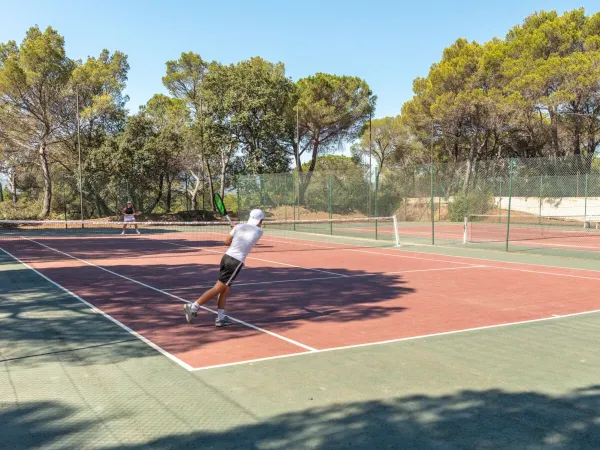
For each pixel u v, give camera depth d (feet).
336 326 22.08
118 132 121.49
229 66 122.62
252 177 97.25
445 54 128.77
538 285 32.73
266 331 21.22
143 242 70.69
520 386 14.67
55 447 10.98
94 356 17.60
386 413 12.76
